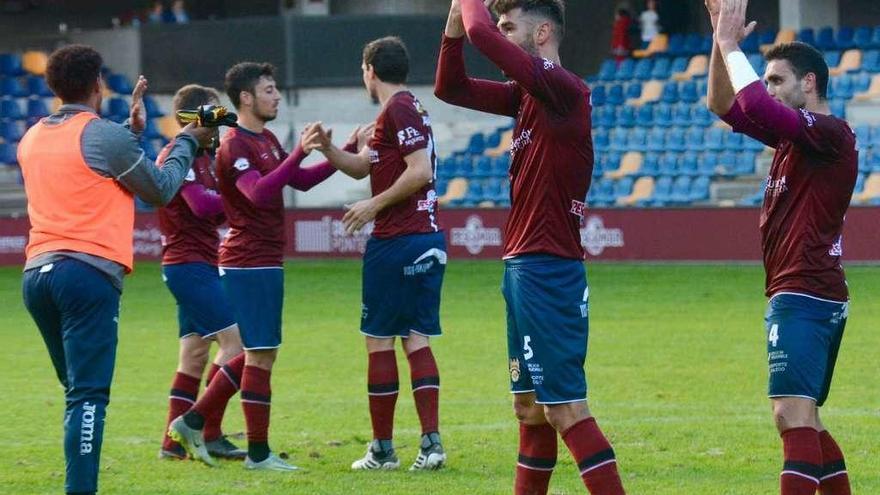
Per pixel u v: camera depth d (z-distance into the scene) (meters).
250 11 78.88
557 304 13.23
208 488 17.14
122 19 78.94
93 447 14.69
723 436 20.53
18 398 25.48
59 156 14.78
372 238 18.41
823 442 14.30
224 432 21.75
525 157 13.33
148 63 66.25
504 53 12.70
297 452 19.78
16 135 64.81
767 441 20.06
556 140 13.12
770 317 13.70
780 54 13.91
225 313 19.59
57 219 14.78
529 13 13.36
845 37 64.75
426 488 17.00
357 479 17.66
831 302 13.55
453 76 13.78
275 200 18.23
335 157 17.97
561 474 17.86
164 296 44.19
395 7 72.56
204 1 79.06
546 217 13.23
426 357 18.55
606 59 73.88
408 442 20.56
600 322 35.81
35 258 14.86
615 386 26.02
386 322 18.38
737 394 24.97
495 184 62.34
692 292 42.03
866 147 57.06
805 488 13.33
